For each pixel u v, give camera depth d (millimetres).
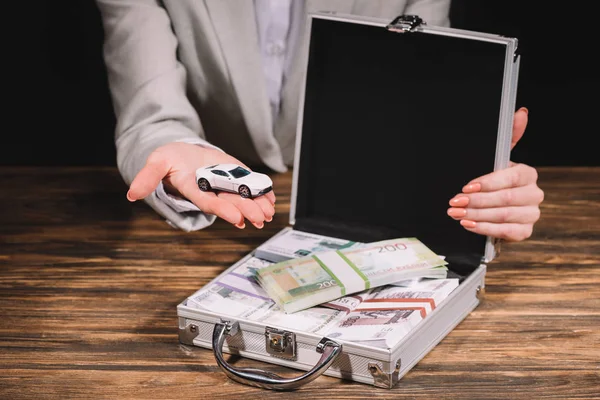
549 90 3246
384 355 1276
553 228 1834
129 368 1373
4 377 1352
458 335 1453
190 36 2002
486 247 1569
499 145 1543
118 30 1910
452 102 1578
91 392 1312
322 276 1449
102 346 1435
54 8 3068
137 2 1933
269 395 1300
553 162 3236
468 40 1541
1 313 1539
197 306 1409
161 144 1699
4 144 3248
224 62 2006
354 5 1994
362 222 1678
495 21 3184
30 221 1892
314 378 1263
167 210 1609
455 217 1540
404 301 1399
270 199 1515
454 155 1591
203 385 1328
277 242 1650
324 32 1662
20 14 3072
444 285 1453
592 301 1560
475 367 1363
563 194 1982
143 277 1659
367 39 1631
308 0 1959
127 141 1791
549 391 1303
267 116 2064
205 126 2217
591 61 3188
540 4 3133
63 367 1377
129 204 1970
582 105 3238
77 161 3262
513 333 1459
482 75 1540
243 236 1820
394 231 1655
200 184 1510
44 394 1309
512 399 1284
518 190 1549
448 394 1296
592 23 3129
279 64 2094
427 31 1576
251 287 1478
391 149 1644
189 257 1731
